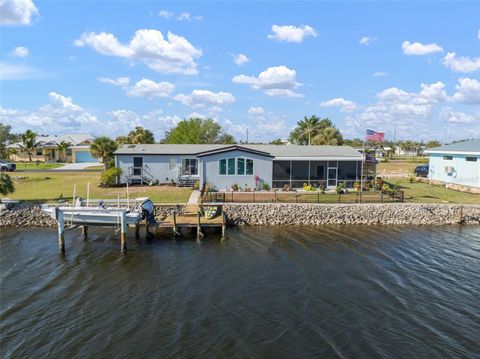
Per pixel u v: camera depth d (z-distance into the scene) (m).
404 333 14.11
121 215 23.30
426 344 13.42
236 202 31.19
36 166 65.25
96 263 21.23
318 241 25.52
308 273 19.77
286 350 13.00
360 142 106.69
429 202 32.50
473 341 13.65
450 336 13.95
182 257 22.27
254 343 13.41
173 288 17.94
